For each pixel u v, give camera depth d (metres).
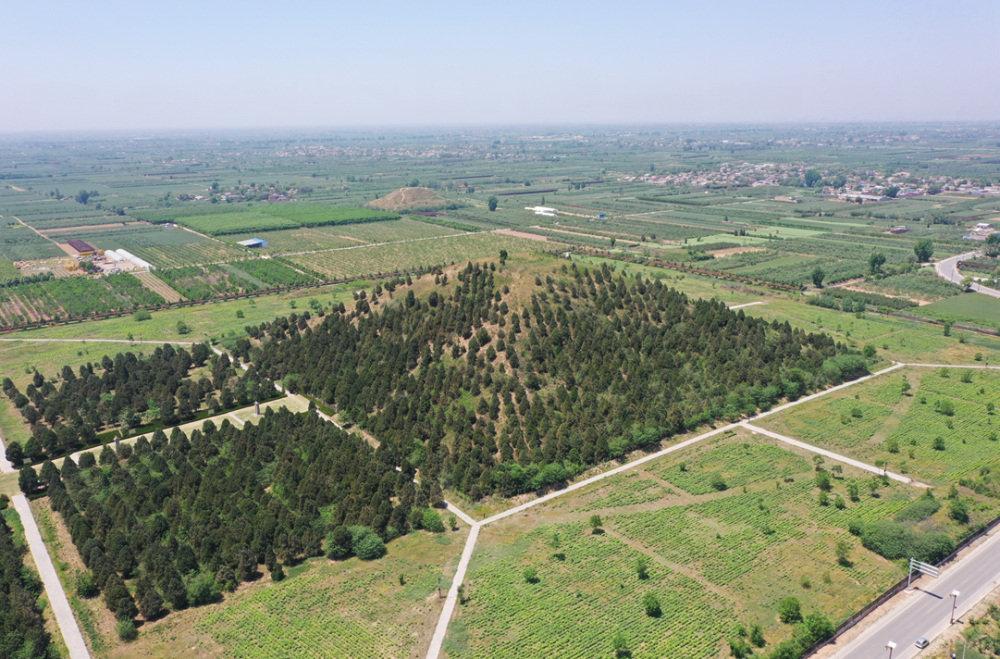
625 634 121.62
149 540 150.00
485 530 156.62
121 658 118.62
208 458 190.50
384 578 139.12
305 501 160.62
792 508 163.50
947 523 153.12
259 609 130.50
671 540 150.38
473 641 120.38
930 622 125.00
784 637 120.75
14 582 135.62
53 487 169.88
